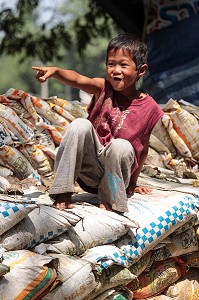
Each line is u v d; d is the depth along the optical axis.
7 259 5.21
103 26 19.16
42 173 7.33
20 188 6.35
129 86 6.45
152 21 13.60
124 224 5.86
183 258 6.77
